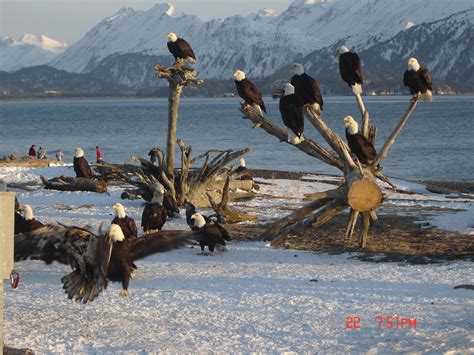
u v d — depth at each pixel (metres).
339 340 12.28
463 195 36.97
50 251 11.73
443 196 36.81
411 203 32.25
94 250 11.29
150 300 15.38
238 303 15.04
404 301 14.88
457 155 69.69
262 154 72.75
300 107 20.00
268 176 44.00
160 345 12.12
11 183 37.97
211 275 18.06
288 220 22.73
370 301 14.97
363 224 21.14
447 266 18.80
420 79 20.00
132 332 12.92
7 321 13.59
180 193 29.67
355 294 15.66
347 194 20.72
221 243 21.03
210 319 13.81
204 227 20.81
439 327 12.76
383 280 17.11
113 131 120.31
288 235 23.27
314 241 22.47
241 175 33.44
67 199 32.78
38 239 11.88
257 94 21.41
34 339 12.45
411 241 21.89
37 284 17.11
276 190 36.97
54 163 51.81
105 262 11.15
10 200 8.56
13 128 135.50
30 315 14.07
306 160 66.12
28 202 32.44
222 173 31.30
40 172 44.62
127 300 15.36
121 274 11.47
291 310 14.38
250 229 24.91
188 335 12.74
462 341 11.76
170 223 26.31
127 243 11.52
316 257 20.52
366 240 21.27
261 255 20.81
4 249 8.55
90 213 28.44
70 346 12.08
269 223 26.12
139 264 19.59
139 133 113.56
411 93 20.42
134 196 31.88
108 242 11.23
